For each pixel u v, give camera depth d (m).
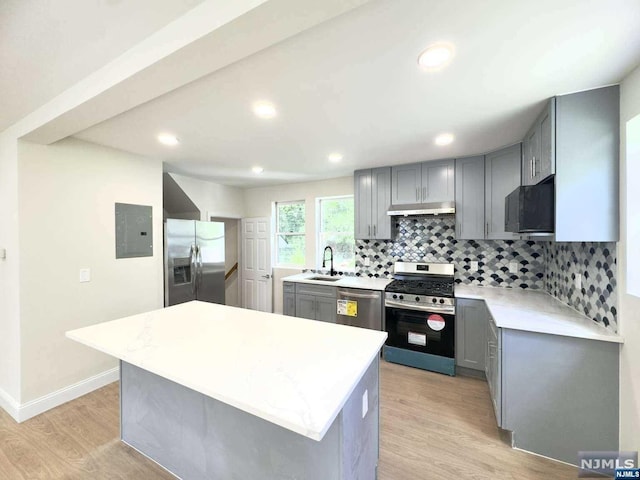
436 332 2.88
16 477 1.66
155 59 1.22
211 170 3.65
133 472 1.68
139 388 1.78
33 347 2.21
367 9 1.04
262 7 0.94
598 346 1.66
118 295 2.73
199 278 3.63
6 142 2.20
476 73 1.48
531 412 1.82
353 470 1.24
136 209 2.89
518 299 2.55
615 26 1.14
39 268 2.23
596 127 1.63
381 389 2.60
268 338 1.58
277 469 1.29
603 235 1.62
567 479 1.64
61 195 2.35
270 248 4.83
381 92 1.67
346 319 3.38
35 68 1.46
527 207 1.84
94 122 1.83
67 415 2.22
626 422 1.54
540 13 1.08
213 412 1.47
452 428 2.08
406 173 3.33
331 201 4.36
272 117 2.02
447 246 3.43
